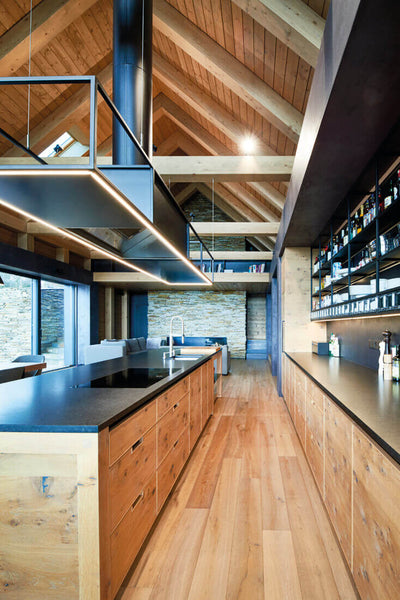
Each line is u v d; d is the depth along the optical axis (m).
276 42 3.44
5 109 4.89
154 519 2.16
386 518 1.24
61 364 8.97
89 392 2.14
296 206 3.39
